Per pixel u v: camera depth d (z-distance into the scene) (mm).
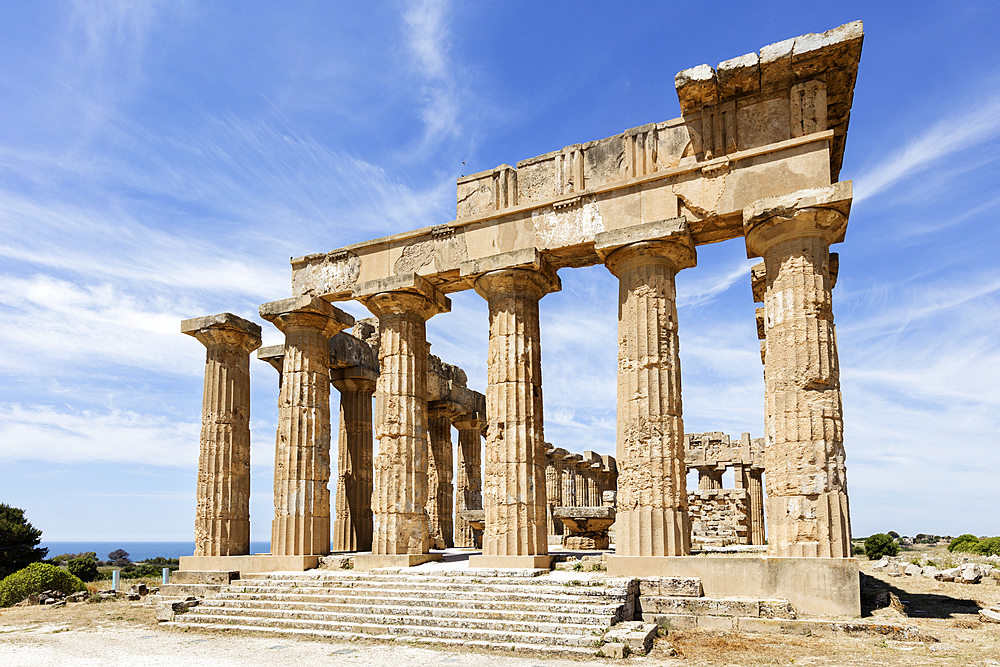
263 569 21844
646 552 16797
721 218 18062
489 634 13484
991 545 39438
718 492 33531
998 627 14086
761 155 17641
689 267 19266
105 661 13055
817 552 15250
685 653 12227
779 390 16422
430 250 21906
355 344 29266
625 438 17891
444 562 20969
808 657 11773
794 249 16781
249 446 25469
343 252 23344
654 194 18797
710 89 18141
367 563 20547
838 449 15750
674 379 17891
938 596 18781
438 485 33000
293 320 23703
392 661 12250
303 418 23094
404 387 21656
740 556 16016
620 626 13453
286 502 22438
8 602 24125
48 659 13438
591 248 19828
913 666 10938
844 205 16297
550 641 12945
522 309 20266
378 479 21312
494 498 19328
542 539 19219
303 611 16484
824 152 17031
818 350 16125
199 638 15516
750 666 11273
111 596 24953
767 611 14617
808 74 17422
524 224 20484
